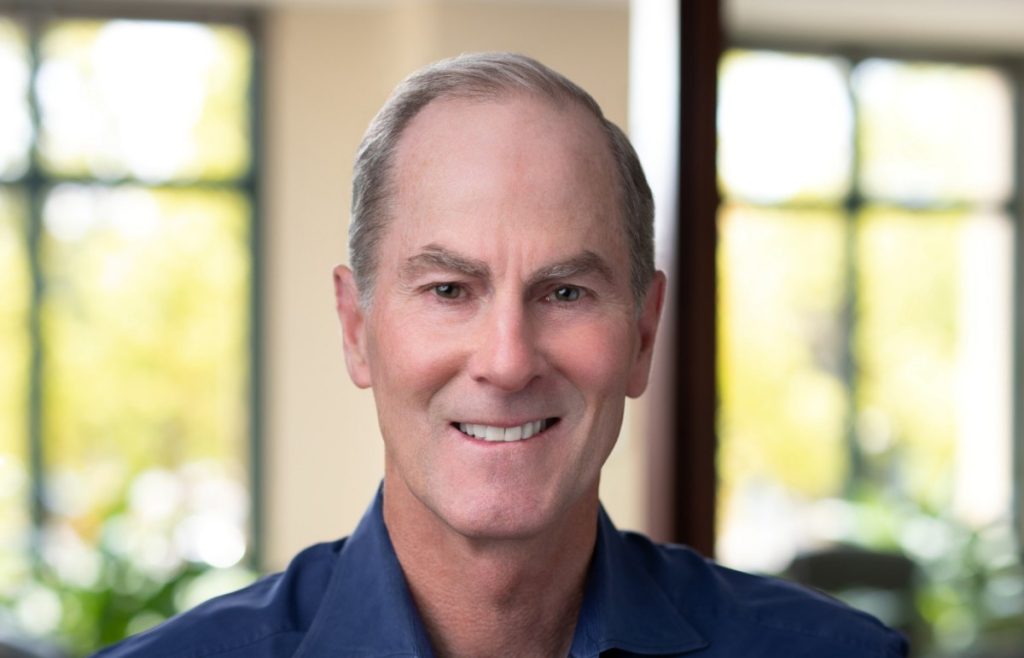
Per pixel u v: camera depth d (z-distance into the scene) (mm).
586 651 1312
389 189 1204
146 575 5598
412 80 1229
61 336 7086
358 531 1346
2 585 6406
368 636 1281
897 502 6004
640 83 2982
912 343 6277
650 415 2947
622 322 1208
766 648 1425
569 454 1195
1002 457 6180
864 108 6145
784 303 6191
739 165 6094
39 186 7047
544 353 1172
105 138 7113
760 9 5934
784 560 5848
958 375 6262
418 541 1273
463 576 1259
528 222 1153
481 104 1180
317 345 7262
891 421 6215
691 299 2857
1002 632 4926
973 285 6309
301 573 1395
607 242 1188
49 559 6613
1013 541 5691
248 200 7258
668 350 2889
